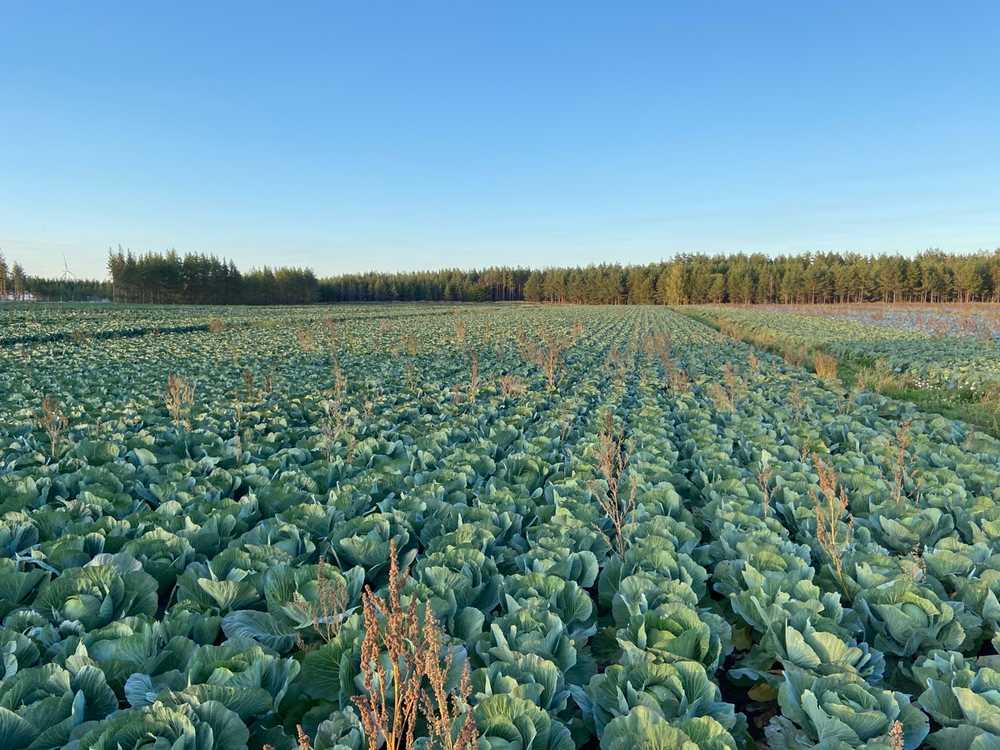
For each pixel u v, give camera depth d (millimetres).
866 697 2703
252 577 3797
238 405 9102
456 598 3752
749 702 3502
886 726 2586
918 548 4473
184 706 2391
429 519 4777
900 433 6277
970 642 3486
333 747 2328
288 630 3439
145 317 36219
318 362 17219
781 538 4609
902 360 17688
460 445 7570
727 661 3773
